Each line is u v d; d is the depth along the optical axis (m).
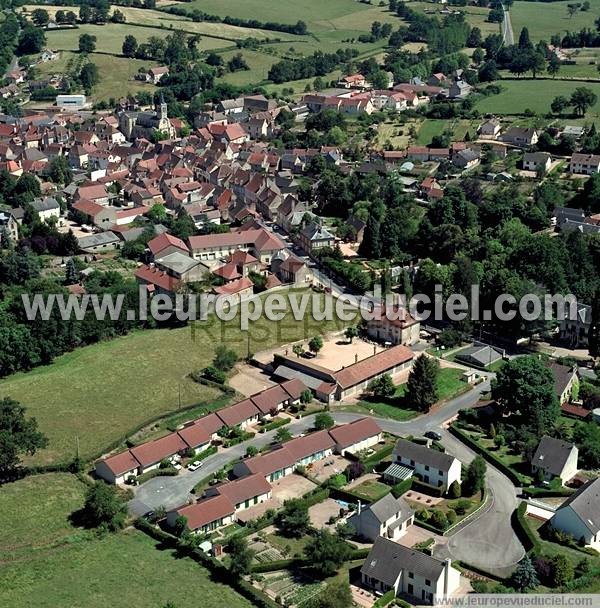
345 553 187.12
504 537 199.62
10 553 192.00
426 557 179.62
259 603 175.75
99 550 193.75
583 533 196.12
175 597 177.25
